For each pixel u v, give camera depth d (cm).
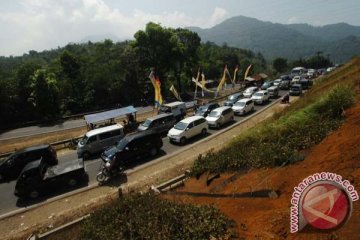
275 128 1252
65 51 5091
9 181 1750
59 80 4978
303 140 1016
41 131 3209
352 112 1052
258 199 785
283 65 10581
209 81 6962
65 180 1523
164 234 730
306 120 1161
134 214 897
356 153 686
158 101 2934
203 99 4544
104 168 1589
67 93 4831
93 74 5153
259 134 1332
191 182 1257
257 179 925
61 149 2317
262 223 635
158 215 834
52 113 4088
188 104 3838
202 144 2108
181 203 915
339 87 1364
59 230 1022
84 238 848
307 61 10338
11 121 3903
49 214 1288
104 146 2077
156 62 5366
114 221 881
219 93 5447
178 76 5769
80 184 1576
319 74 6125
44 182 1470
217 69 9244
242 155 1168
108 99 5125
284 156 950
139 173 1650
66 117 3894
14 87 4116
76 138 2425
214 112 2631
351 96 1166
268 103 3562
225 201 882
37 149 1836
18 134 3136
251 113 3055
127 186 1487
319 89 2386
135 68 5269
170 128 2478
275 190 771
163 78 5691
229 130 2442
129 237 779
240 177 1028
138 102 5016
